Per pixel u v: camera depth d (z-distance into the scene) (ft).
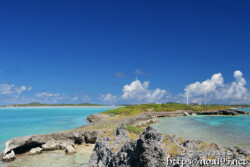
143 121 297.12
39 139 146.00
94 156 90.27
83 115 490.90
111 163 76.28
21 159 125.18
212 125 273.75
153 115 410.72
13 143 134.62
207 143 75.92
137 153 67.97
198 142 77.00
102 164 80.43
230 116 446.60
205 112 494.59
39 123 308.19
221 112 492.54
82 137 158.81
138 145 68.44
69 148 137.90
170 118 391.86
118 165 73.00
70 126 269.85
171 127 254.27
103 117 343.46
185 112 477.36
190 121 331.57
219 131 216.13
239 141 162.09
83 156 130.00
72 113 566.36
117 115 379.35
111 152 78.18
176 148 66.28
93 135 159.02
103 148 84.23
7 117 422.00
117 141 85.61
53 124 294.87
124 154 72.18
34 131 223.71
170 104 584.81
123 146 74.64
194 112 497.05
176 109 511.40
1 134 204.95
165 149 65.51
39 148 139.85
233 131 215.92
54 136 152.46
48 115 486.38
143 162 63.98
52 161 120.98
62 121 342.03
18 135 198.49
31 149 139.54
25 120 357.00
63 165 114.52
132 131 141.28
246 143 154.51
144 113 403.75
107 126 197.57
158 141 65.72
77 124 294.87
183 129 234.58
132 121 274.36
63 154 133.90
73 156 129.90
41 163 118.01
